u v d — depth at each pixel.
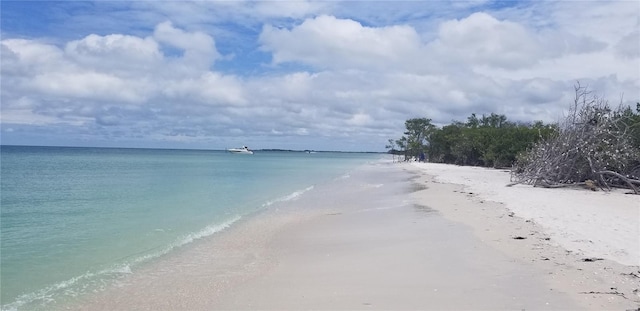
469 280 8.80
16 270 10.60
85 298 8.69
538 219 15.92
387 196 26.64
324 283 9.10
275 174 54.28
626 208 19.05
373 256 11.19
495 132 68.94
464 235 13.26
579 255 10.55
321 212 20.34
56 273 10.39
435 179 40.25
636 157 29.30
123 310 8.04
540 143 35.16
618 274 8.97
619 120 30.55
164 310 7.97
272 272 10.25
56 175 46.31
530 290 8.09
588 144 29.92
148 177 44.97
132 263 11.28
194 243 13.68
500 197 23.84
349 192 30.12
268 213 20.19
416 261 10.43
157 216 19.23
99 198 25.89
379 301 7.82
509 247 11.52
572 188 29.78
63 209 21.20
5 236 14.72
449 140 82.00
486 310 7.20
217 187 34.56
